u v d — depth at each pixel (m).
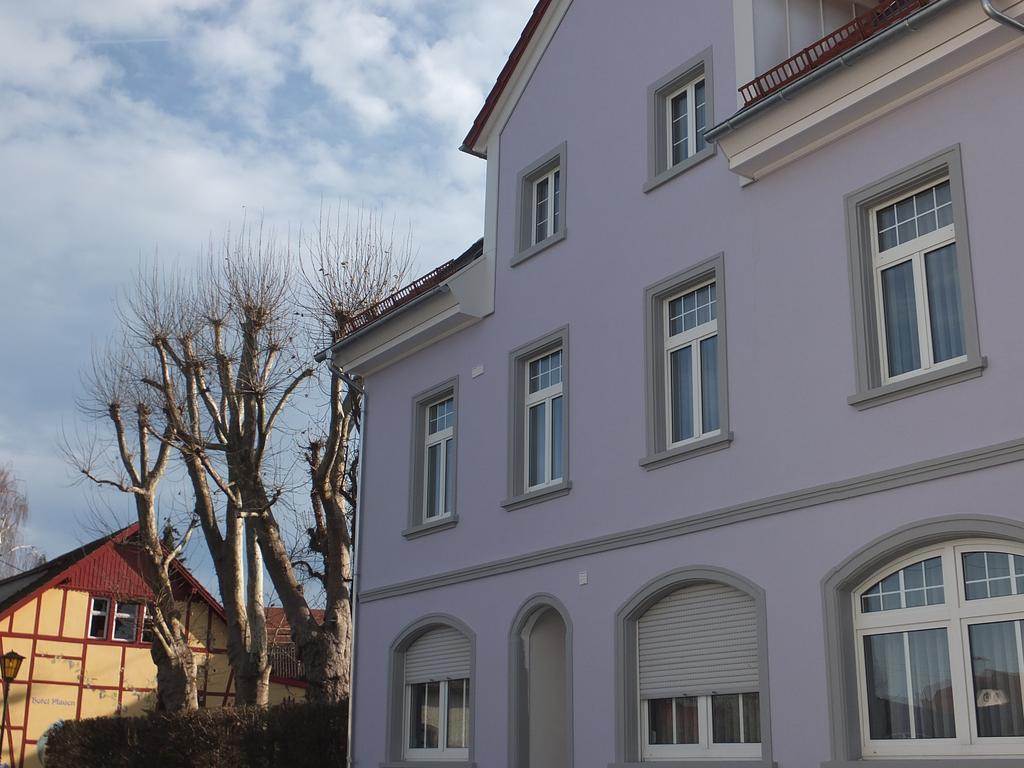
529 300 15.55
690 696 12.16
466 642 15.56
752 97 12.26
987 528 9.53
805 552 11.01
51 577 35.09
